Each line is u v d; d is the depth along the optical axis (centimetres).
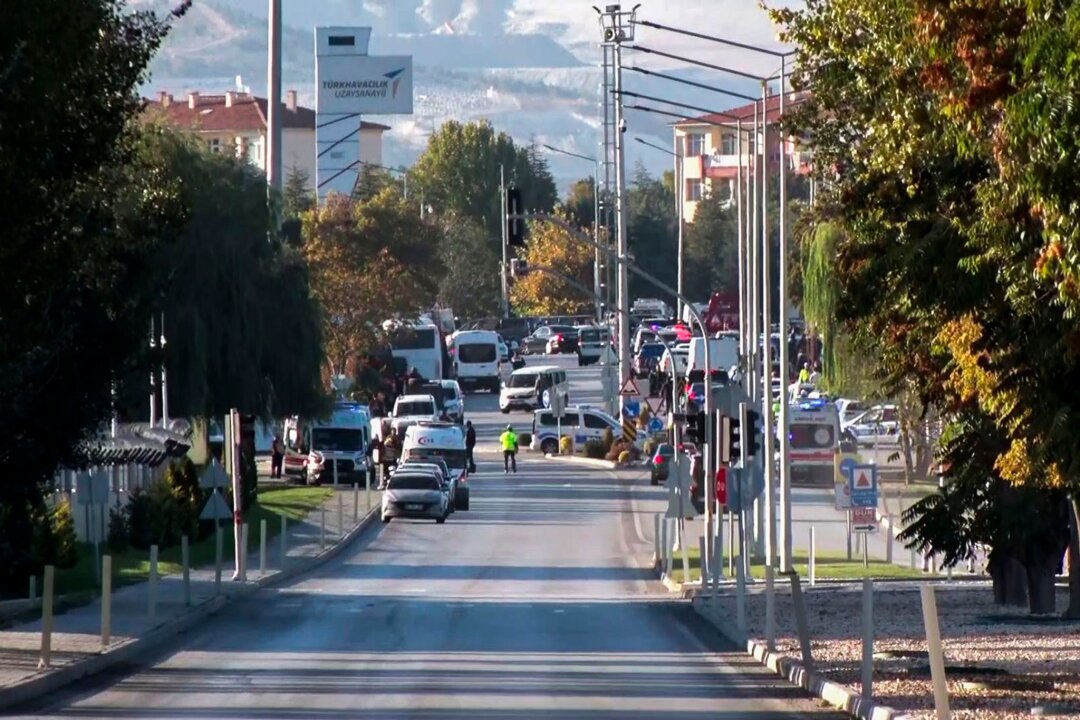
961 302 5759
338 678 7075
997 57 4781
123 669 7488
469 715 5847
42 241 6506
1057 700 5769
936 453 9956
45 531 12244
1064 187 4244
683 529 13188
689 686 6806
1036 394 5694
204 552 15150
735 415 11544
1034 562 9994
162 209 8775
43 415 9712
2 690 6197
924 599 5012
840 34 6300
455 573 13988
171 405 15838
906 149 5809
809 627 9200
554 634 9231
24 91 5900
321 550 15562
